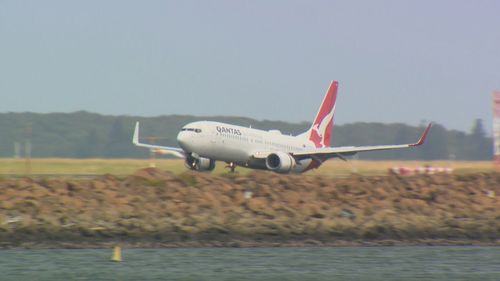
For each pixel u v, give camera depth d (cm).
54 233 17788
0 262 15475
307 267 15375
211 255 16612
